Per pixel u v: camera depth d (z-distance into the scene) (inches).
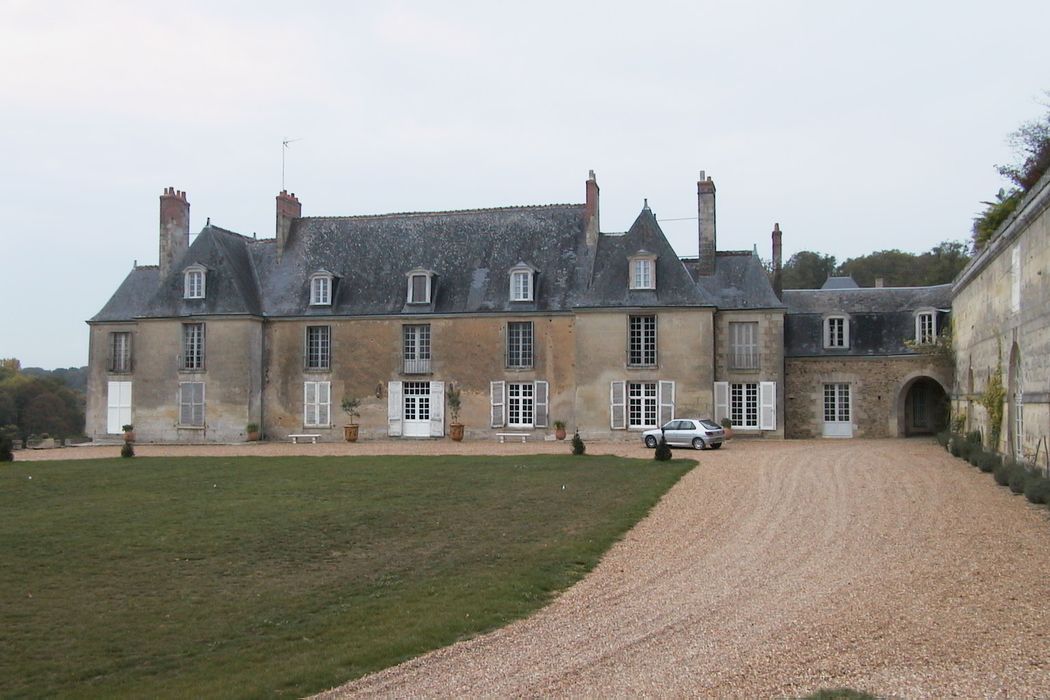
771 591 421.1
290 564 494.6
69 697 297.3
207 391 1416.1
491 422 1362.0
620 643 346.0
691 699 279.0
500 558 506.6
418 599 420.2
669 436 1146.0
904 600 394.0
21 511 658.2
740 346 1357.0
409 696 293.1
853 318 1416.1
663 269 1327.5
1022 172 1157.7
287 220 1528.1
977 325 1026.1
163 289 1465.3
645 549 531.5
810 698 271.6
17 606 409.7
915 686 281.1
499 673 313.6
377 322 1405.0
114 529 584.7
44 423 2222.0
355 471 890.7
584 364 1321.4
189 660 335.9
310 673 314.7
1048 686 278.5
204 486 789.2
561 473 856.9
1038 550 487.5
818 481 780.6
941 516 601.6
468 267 1419.8
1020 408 783.1
